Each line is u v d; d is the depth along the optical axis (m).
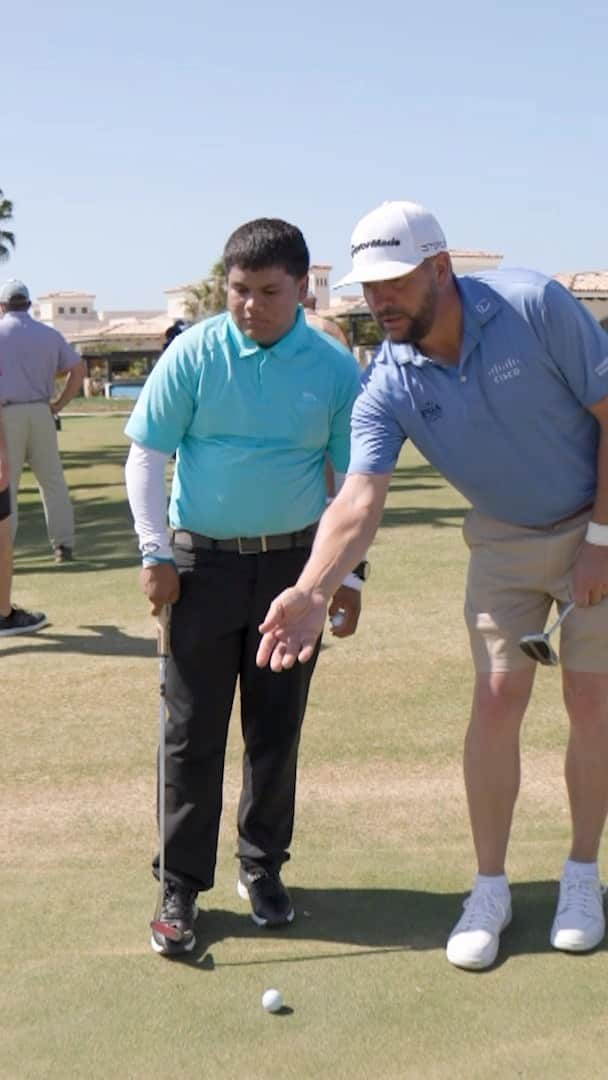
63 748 5.67
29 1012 3.50
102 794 5.15
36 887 4.30
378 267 3.34
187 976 3.68
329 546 3.60
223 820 4.91
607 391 3.51
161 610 3.87
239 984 3.63
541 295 3.45
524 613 3.78
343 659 6.87
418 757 5.45
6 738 5.82
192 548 3.86
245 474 3.77
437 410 3.59
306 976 3.66
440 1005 3.49
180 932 3.76
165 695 3.88
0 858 4.56
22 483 18.08
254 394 3.77
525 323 3.45
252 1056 3.28
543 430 3.57
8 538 7.58
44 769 5.42
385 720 5.91
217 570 3.84
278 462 3.79
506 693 3.79
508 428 3.56
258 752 3.96
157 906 3.86
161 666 3.90
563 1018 3.41
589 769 3.81
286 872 4.38
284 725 3.94
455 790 5.11
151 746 5.68
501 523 3.78
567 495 3.68
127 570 9.86
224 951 3.83
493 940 3.71
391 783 5.19
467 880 4.29
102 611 8.30
